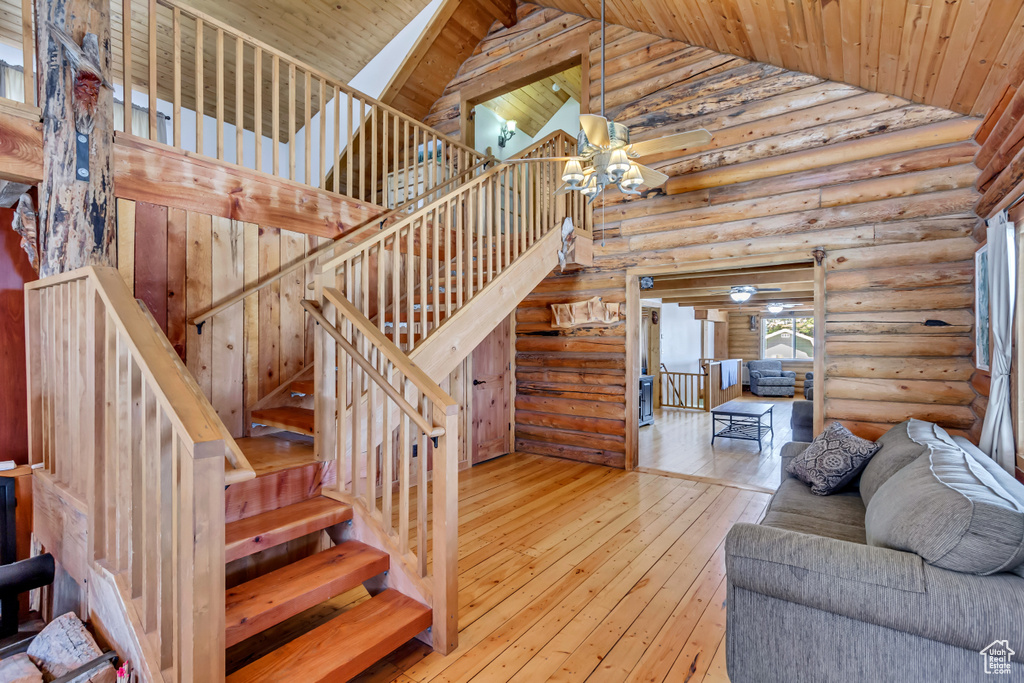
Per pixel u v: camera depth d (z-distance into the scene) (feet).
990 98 10.02
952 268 11.76
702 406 32.60
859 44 10.43
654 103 15.92
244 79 19.65
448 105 21.63
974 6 7.20
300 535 7.58
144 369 5.30
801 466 10.65
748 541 6.11
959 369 11.71
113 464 6.17
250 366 10.97
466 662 6.95
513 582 9.27
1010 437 8.55
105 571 6.04
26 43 7.79
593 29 17.31
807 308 40.57
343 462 8.61
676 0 12.87
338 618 6.89
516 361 20.10
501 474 16.74
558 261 15.20
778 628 6.03
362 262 9.12
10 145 7.44
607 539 11.27
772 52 13.06
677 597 8.73
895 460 8.54
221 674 4.99
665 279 20.63
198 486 4.77
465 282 12.87
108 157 7.93
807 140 13.53
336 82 12.12
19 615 8.74
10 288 9.79
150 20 8.92
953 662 5.08
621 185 9.69
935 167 11.95
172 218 9.57
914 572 5.22
